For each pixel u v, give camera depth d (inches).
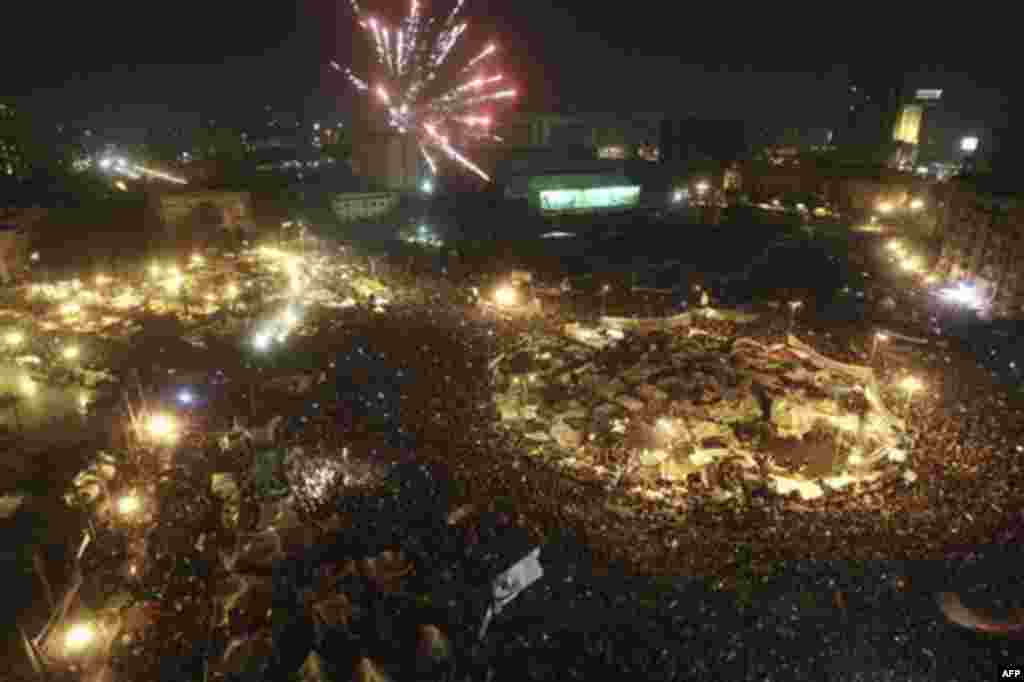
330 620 944.9
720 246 3816.4
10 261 2696.9
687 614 1031.0
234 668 892.6
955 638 968.9
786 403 1763.0
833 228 4284.0
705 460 1551.4
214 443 1505.9
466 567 1108.5
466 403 1761.8
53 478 1300.4
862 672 913.5
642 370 1955.0
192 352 2052.2
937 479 1390.3
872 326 2380.7
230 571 1084.5
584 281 3009.4
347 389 1792.6
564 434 1620.3
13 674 889.5
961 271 2940.5
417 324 2337.6
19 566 1021.8
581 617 1024.2
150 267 2817.4
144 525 1230.3
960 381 1897.1
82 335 2153.1
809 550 1178.6
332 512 1254.9
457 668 908.0
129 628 995.3
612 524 1273.4
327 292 2640.3
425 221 4507.9
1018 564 1114.7
